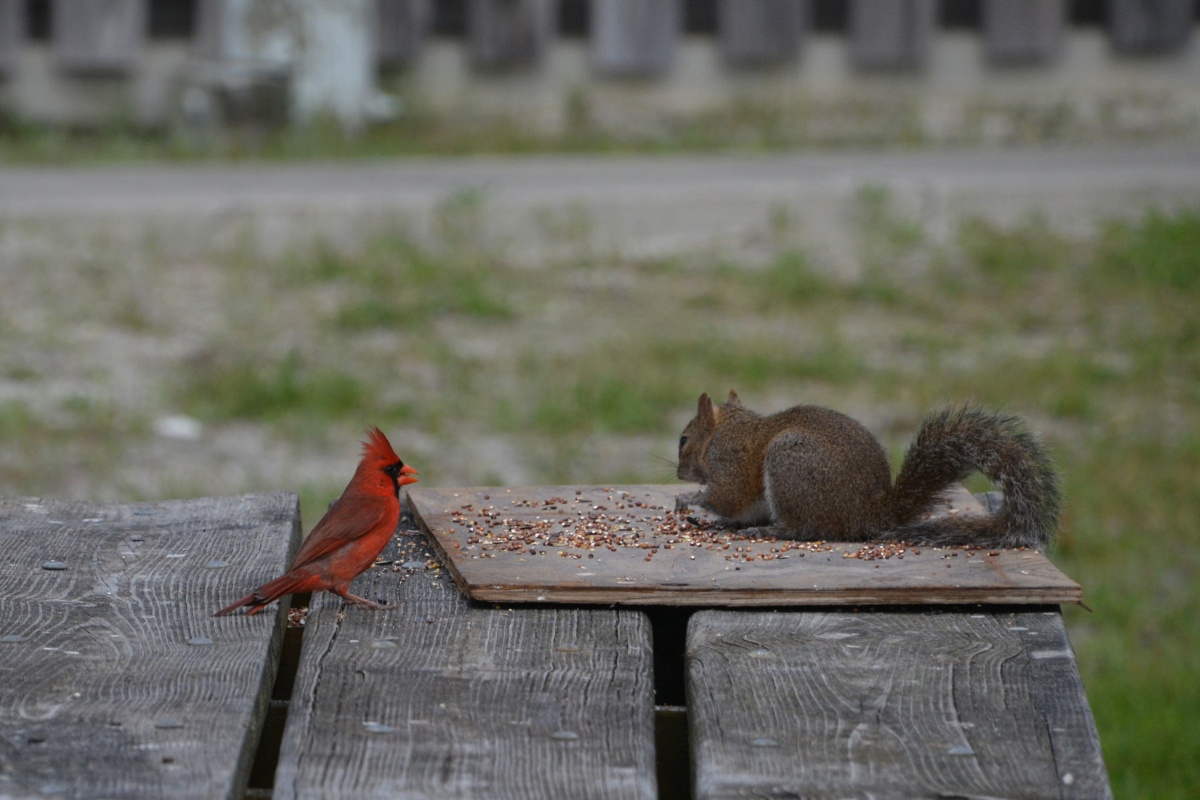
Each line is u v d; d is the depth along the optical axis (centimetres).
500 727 388
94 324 1433
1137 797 694
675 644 509
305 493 1017
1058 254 1691
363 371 1329
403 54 2367
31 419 1171
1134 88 2456
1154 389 1305
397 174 1928
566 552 520
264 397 1239
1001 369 1332
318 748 376
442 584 502
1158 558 962
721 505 643
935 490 584
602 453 1148
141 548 520
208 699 392
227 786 348
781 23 2389
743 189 1792
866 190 1775
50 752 362
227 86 2145
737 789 359
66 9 2278
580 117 2348
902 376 1319
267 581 485
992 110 2400
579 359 1365
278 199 1756
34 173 1914
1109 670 816
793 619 468
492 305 1502
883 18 2386
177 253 1659
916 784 362
